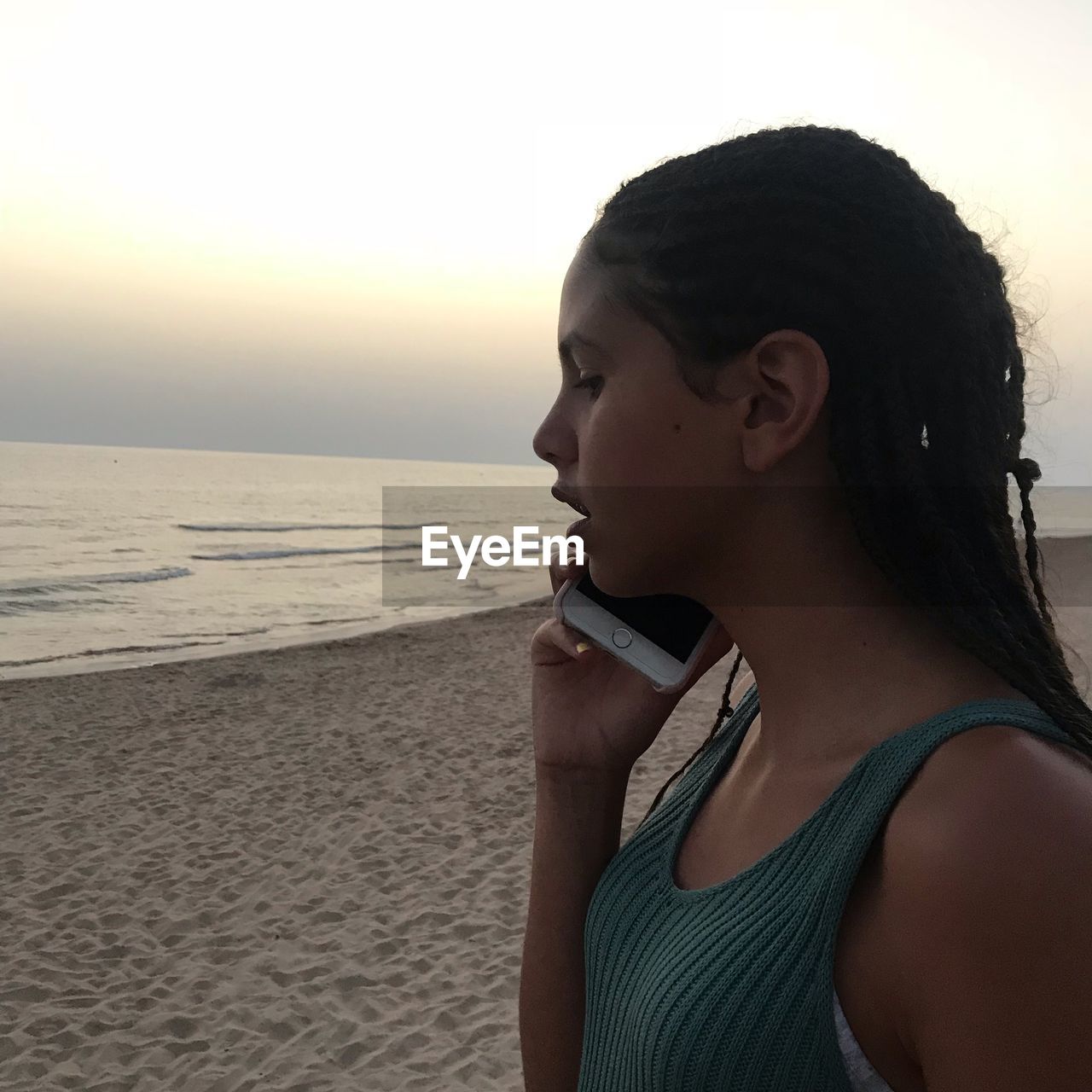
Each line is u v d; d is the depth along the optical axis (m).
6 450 182.38
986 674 0.67
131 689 13.67
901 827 0.58
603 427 0.73
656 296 0.70
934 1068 0.55
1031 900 0.51
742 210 0.69
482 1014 5.16
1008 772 0.56
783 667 0.74
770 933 0.64
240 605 27.08
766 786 0.74
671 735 9.73
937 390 0.69
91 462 152.25
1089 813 0.53
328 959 5.79
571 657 1.08
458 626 20.11
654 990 0.70
